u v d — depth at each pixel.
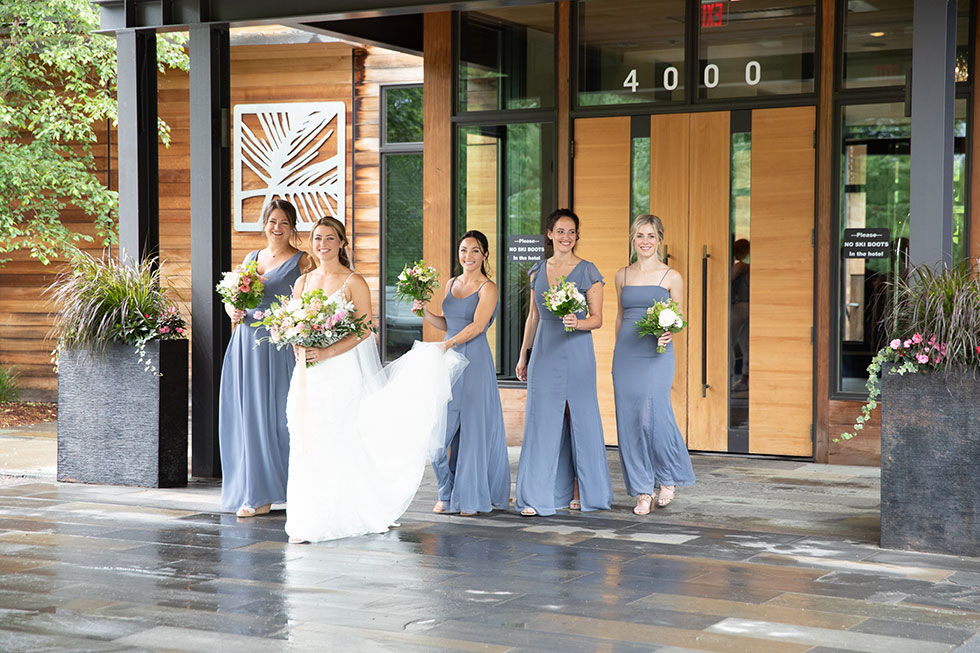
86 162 12.23
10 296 12.38
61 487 7.40
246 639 4.19
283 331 5.95
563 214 6.68
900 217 8.11
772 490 7.30
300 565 5.36
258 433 6.58
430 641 4.16
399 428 6.23
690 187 8.74
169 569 5.28
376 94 11.68
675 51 8.77
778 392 8.53
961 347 5.38
